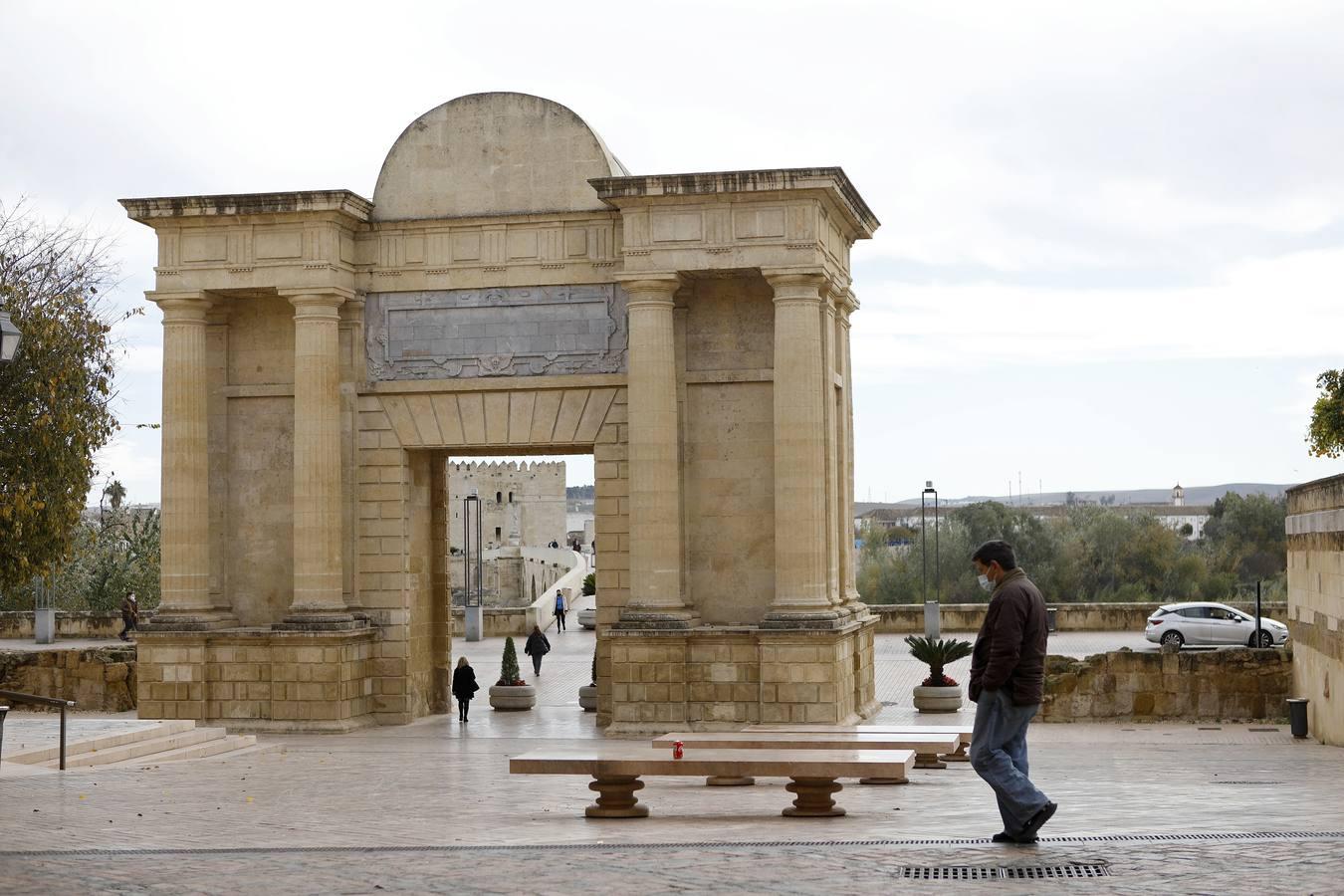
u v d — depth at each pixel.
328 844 17.02
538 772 19.73
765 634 38.66
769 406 40.41
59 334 44.62
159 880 14.27
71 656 49.97
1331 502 37.06
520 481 165.00
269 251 41.78
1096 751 33.97
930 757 28.52
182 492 42.12
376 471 42.62
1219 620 64.69
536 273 41.88
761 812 20.14
